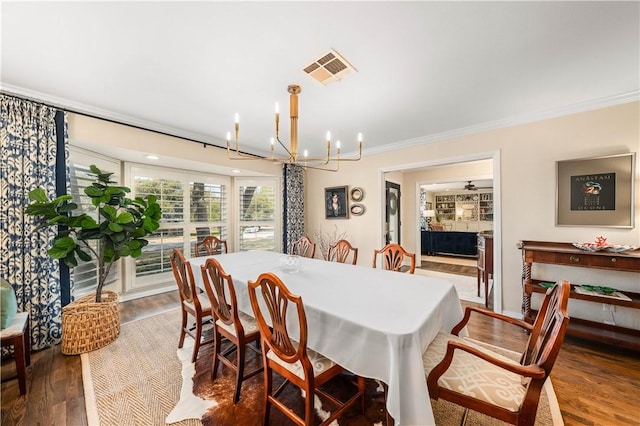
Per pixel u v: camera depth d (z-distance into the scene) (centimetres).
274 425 142
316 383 125
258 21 138
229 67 181
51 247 222
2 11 128
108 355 208
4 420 144
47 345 220
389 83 203
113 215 224
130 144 286
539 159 266
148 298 349
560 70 185
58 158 233
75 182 269
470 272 512
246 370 191
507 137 284
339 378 181
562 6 128
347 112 260
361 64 177
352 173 437
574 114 247
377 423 143
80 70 185
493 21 138
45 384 173
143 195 353
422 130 317
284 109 253
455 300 177
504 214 286
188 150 339
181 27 142
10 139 206
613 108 229
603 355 210
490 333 251
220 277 162
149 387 171
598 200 236
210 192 432
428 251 716
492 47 159
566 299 101
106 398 160
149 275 362
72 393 165
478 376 118
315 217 492
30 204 203
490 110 256
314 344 136
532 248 240
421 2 125
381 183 402
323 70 185
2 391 166
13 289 196
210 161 364
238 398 158
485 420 144
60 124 233
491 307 325
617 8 128
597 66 180
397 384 105
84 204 278
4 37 149
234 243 460
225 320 167
